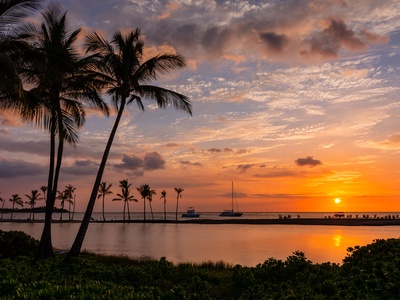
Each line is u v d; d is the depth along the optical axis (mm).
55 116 17609
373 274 7062
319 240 43594
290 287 8438
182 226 93625
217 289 10328
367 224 89250
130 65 20922
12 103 15078
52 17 19297
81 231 19422
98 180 20469
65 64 14656
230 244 38719
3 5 12688
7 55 13000
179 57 20750
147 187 128500
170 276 12211
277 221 109000
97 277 10930
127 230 73000
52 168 19438
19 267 10086
